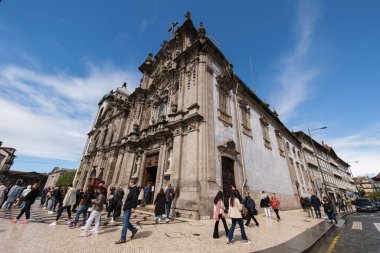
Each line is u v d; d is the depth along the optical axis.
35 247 4.23
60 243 4.66
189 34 18.14
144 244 4.99
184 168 11.62
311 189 29.61
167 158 13.97
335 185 43.53
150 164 16.05
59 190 10.15
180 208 10.24
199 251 4.59
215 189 10.76
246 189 13.58
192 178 10.70
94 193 7.66
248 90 20.58
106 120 28.73
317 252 5.41
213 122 13.23
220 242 5.44
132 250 4.47
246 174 14.70
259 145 19.05
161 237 5.79
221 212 6.07
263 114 23.56
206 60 15.02
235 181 13.06
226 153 13.14
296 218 12.08
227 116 15.19
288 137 30.00
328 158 47.50
